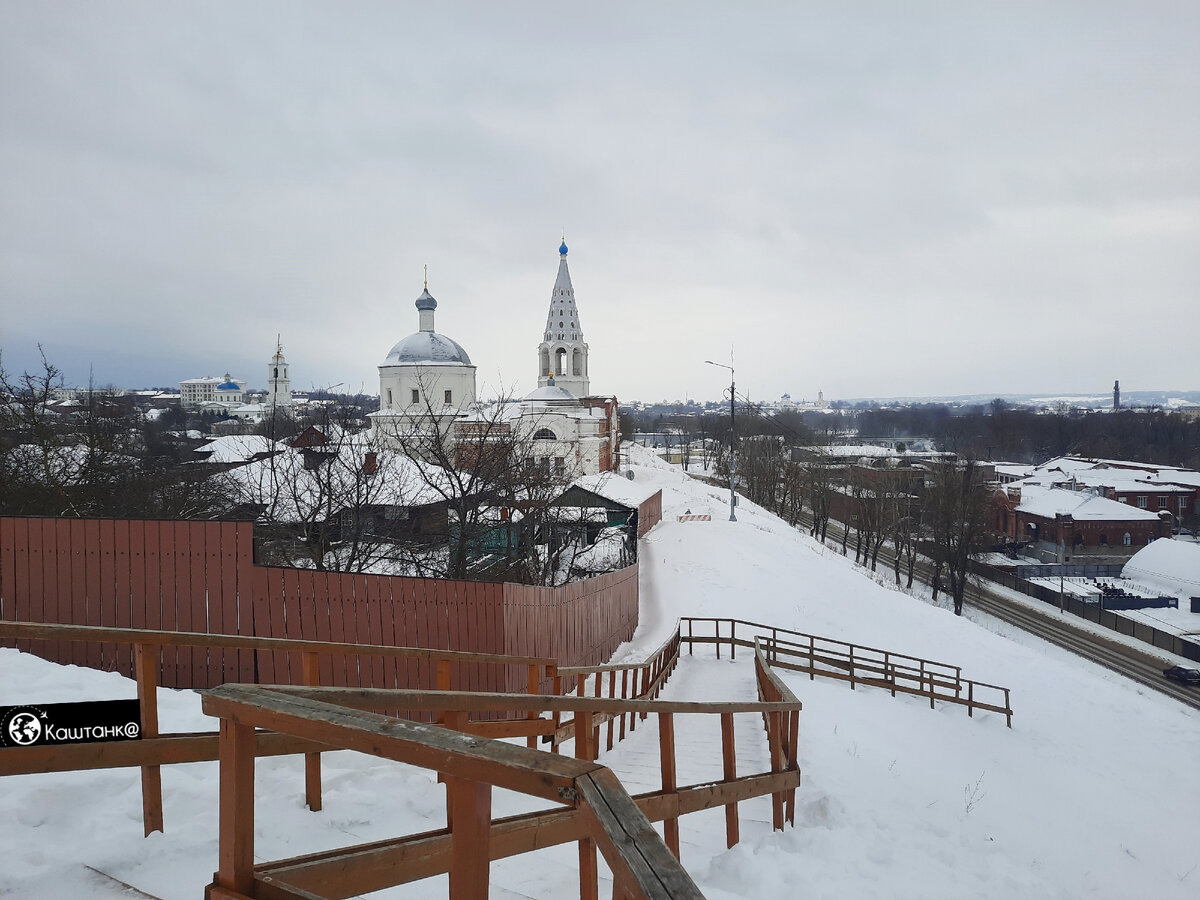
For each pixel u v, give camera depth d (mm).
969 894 6863
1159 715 25234
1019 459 150875
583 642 16969
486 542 27375
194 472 30062
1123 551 66875
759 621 25656
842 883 6023
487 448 28969
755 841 6621
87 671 7730
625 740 11016
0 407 24156
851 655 20172
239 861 2453
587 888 3715
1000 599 54406
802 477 81000
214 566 10312
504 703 3504
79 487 23969
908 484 67562
